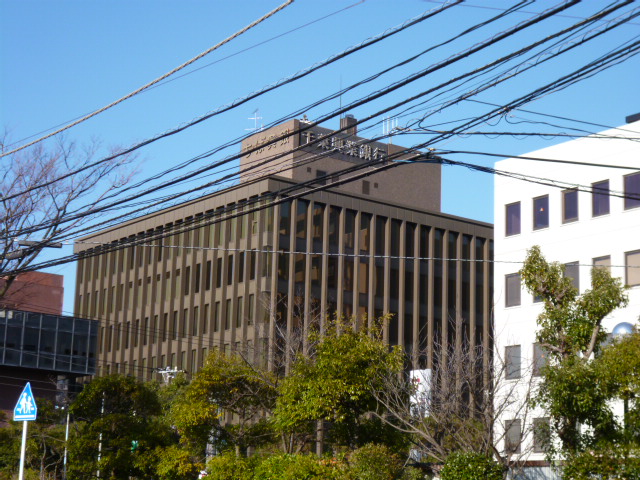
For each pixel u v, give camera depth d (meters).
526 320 38.00
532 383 27.09
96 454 39.28
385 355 26.34
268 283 63.31
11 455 47.56
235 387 32.78
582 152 37.56
